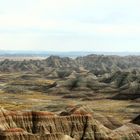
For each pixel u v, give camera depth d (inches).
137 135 5625.0
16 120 5177.2
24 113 5280.5
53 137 4813.0
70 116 5511.8
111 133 5580.7
